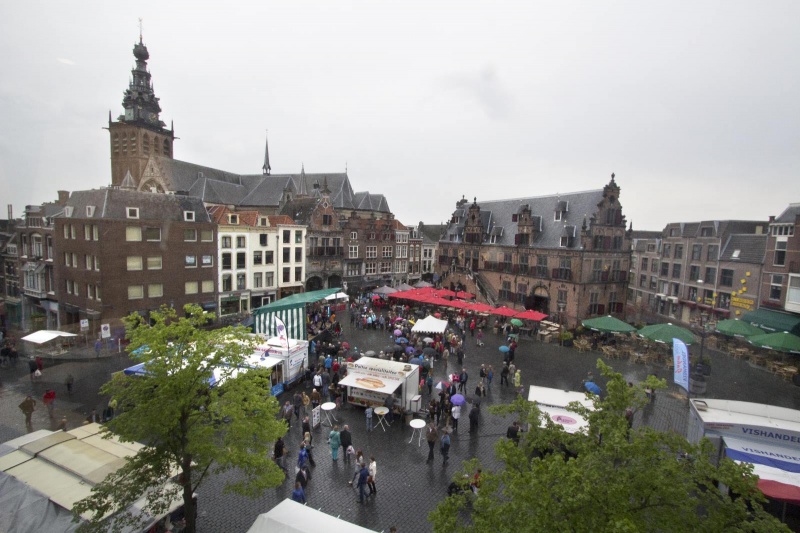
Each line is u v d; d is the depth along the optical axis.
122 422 11.30
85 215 39.62
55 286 43.62
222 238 47.66
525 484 8.28
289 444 20.17
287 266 56.19
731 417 17.00
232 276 49.03
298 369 27.72
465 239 67.38
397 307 51.25
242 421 12.09
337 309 53.59
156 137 80.19
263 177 82.00
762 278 44.19
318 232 61.22
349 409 24.41
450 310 51.88
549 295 52.97
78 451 13.98
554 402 19.36
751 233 50.38
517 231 59.84
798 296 40.31
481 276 63.94
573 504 7.46
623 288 52.38
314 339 36.25
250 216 52.09
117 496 10.95
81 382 27.38
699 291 53.72
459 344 36.22
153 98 79.88
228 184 77.06
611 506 7.71
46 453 13.77
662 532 7.73
